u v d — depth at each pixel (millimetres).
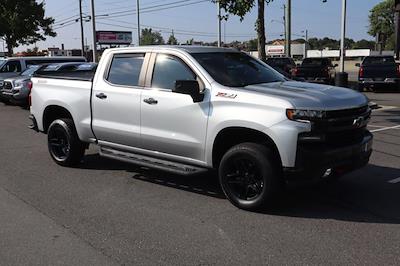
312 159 5418
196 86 6039
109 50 7531
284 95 5656
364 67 22922
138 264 4461
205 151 6160
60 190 6934
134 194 6695
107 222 5578
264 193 5656
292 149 5402
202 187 6992
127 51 7254
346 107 5672
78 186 7133
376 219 5582
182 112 6309
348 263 4422
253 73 6680
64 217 5766
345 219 5586
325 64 25312
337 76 19219
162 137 6566
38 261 4559
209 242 4953
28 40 40906
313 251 4699
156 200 6402
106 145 7551
